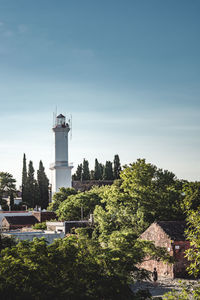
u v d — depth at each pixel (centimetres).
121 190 5906
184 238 4256
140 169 5734
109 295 1998
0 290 1773
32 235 4388
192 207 3038
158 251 3875
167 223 4547
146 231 4700
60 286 1870
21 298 1778
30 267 1909
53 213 8381
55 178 11100
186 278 4153
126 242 3369
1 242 3378
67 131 11231
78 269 2030
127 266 2647
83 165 13688
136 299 2077
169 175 5953
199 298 1834
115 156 13412
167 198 5441
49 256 2008
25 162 12250
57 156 11181
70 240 2222
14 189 12150
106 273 2112
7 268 1872
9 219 8238
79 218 7525
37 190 12031
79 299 1884
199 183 2333
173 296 1845
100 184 12225
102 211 5528
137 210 5362
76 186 12038
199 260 2075
